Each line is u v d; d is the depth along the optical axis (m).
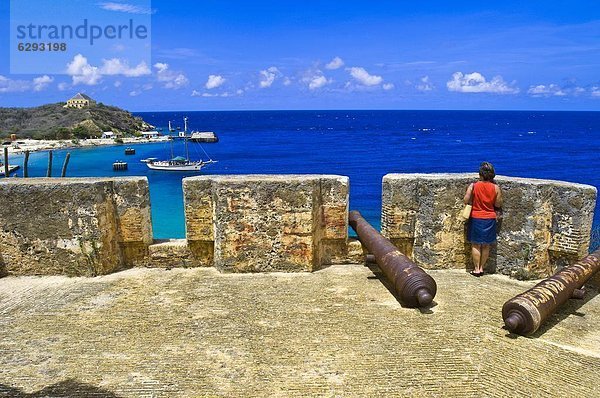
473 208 6.86
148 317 5.51
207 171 58.75
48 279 6.83
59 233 6.82
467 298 6.03
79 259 6.87
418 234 7.23
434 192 6.99
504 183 6.80
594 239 21.67
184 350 4.75
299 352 4.68
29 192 6.72
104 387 4.15
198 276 6.89
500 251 6.93
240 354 4.66
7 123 115.38
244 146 94.81
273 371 4.36
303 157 72.88
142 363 4.52
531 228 6.61
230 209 6.79
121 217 7.09
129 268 7.27
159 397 4.01
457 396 4.02
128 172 57.19
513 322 4.90
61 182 6.77
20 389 4.12
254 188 6.76
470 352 4.66
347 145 96.00
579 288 5.73
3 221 6.80
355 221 7.61
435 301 5.92
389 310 5.63
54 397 4.01
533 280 6.74
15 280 6.81
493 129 165.50
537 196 6.53
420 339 4.91
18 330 5.22
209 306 5.81
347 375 4.30
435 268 7.20
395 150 83.88
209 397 4.01
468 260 7.22
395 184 7.16
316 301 5.93
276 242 6.93
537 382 4.20
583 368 4.41
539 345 4.79
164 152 82.06
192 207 7.00
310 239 6.94
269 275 6.90
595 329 5.27
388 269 5.96
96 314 5.61
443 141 106.69
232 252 6.91
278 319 5.42
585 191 6.33
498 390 4.09
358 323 5.29
